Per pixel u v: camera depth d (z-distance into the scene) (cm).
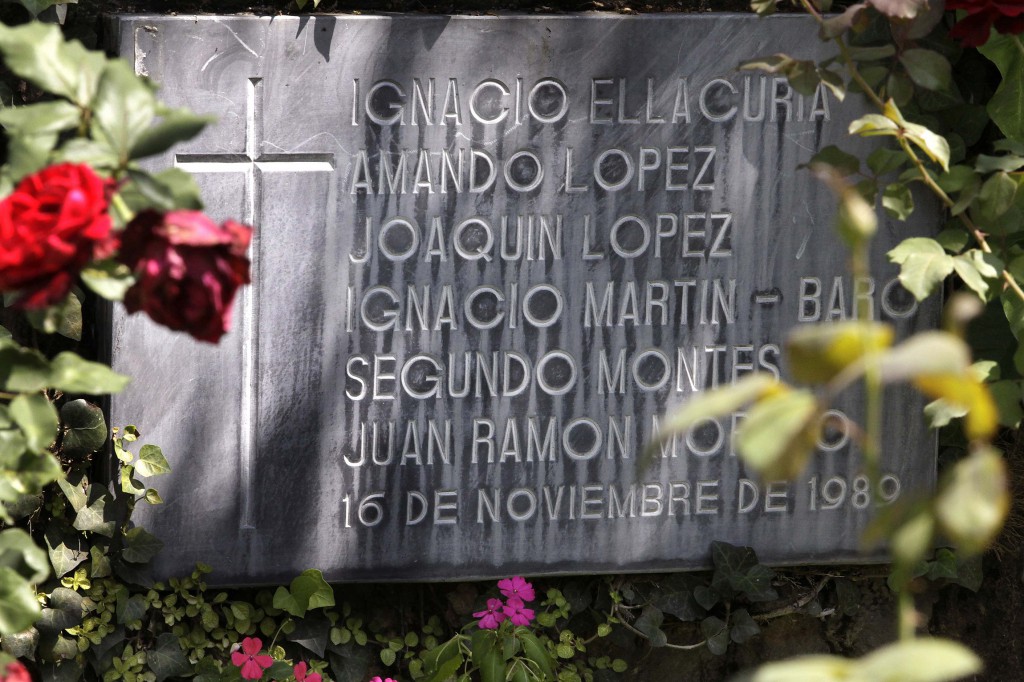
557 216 258
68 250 122
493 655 256
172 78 243
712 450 268
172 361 249
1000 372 258
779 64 225
